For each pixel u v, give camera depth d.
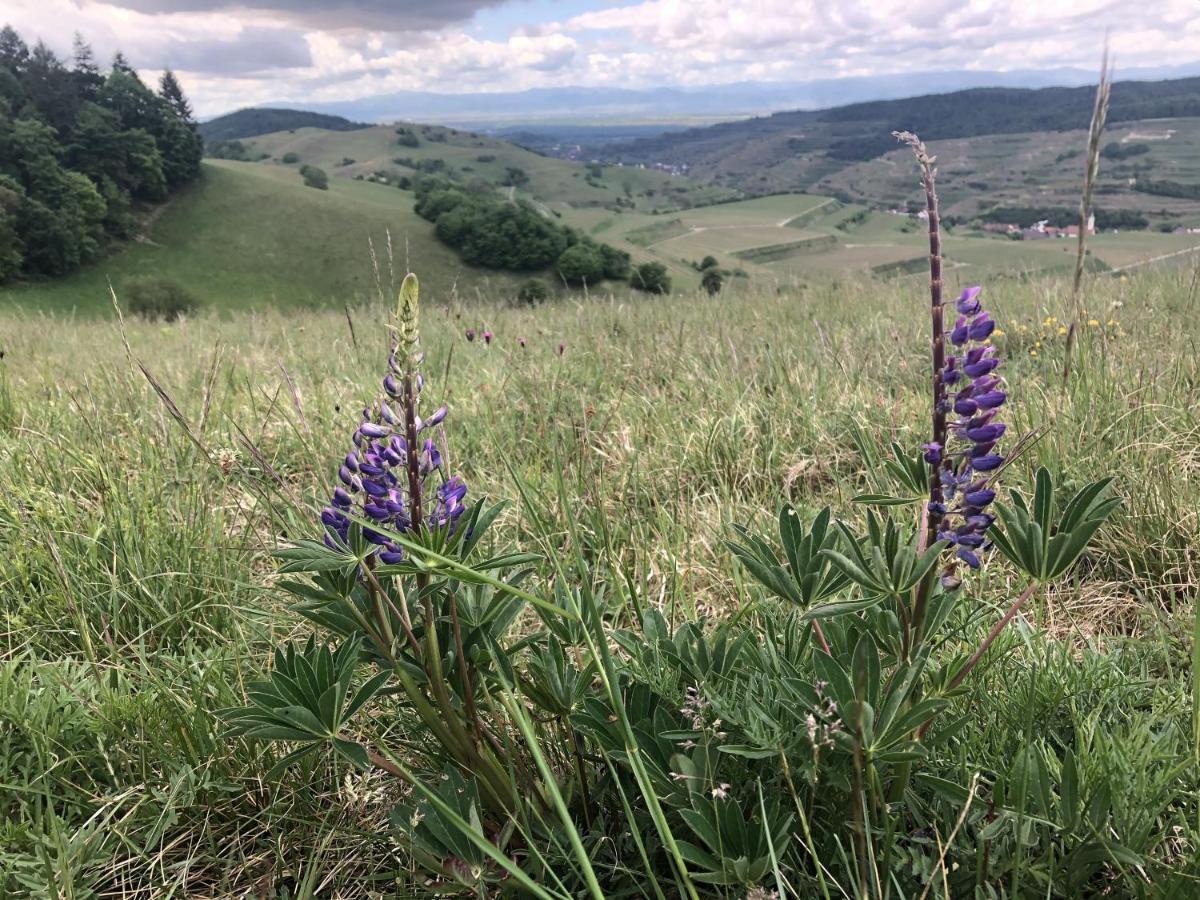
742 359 5.51
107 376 5.50
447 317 8.73
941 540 1.40
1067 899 1.46
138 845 1.97
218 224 92.19
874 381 4.95
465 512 1.65
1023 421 3.67
